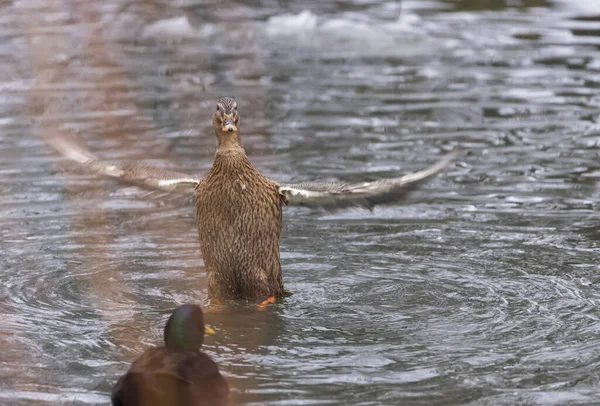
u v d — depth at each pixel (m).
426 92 54.28
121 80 55.84
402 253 32.31
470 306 27.56
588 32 67.38
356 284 29.67
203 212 28.30
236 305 28.09
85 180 40.41
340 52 64.19
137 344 24.67
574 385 21.92
